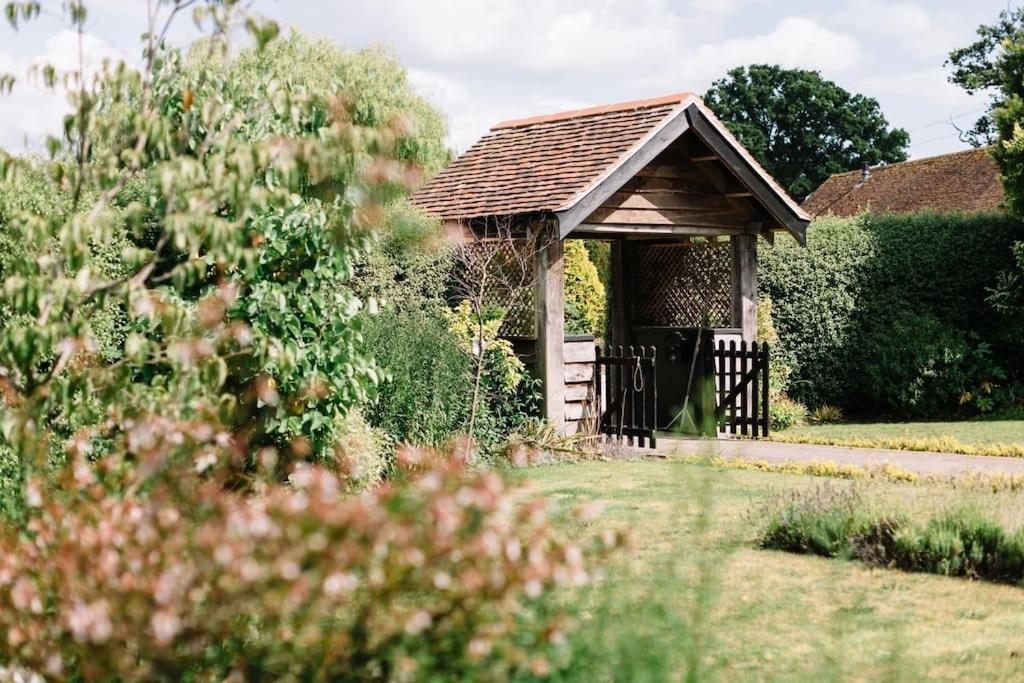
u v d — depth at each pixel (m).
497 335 15.22
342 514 3.81
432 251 14.38
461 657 4.14
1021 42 21.59
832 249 20.44
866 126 59.75
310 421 9.45
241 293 9.04
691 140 15.59
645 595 5.76
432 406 12.26
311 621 3.96
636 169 14.51
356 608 4.49
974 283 20.72
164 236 6.18
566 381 14.67
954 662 5.94
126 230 9.73
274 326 9.21
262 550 3.80
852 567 7.92
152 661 4.11
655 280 18.06
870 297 20.56
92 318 9.26
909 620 6.72
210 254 6.79
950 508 8.37
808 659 5.81
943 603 7.12
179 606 3.83
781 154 60.19
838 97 59.44
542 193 14.48
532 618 4.77
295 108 6.64
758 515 9.19
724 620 6.47
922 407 20.14
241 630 4.36
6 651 4.50
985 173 29.56
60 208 8.89
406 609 4.51
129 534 4.27
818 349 20.44
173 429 5.02
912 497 9.02
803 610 6.79
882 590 7.39
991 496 9.04
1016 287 20.22
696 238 19.70
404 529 3.86
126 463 5.30
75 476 4.98
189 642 3.99
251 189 6.05
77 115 6.22
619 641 4.84
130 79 6.23
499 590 4.00
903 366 20.00
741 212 16.30
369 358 9.70
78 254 5.94
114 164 6.33
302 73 20.50
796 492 9.16
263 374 8.62
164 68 7.86
